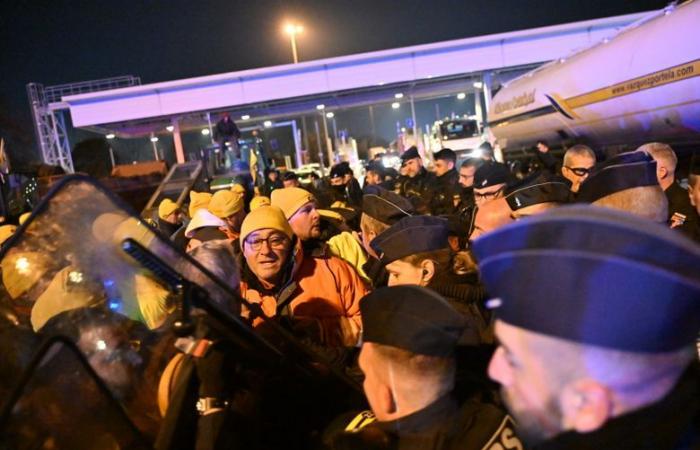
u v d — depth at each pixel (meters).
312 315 3.01
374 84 22.94
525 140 14.22
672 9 7.93
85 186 1.54
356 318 3.10
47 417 1.28
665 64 7.51
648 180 2.17
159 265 1.43
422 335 1.31
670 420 0.84
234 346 1.57
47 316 1.54
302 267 3.13
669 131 7.97
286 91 22.98
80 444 1.30
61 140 24.64
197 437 1.49
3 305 1.54
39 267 1.55
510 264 0.84
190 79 22.83
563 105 10.84
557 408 0.82
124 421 1.34
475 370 1.81
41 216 1.54
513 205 2.67
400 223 2.43
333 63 22.84
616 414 0.81
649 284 0.74
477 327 2.04
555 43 22.53
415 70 22.78
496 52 22.58
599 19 22.05
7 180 8.83
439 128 23.67
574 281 0.77
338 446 1.48
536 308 0.80
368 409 1.86
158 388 1.54
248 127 26.98
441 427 1.33
